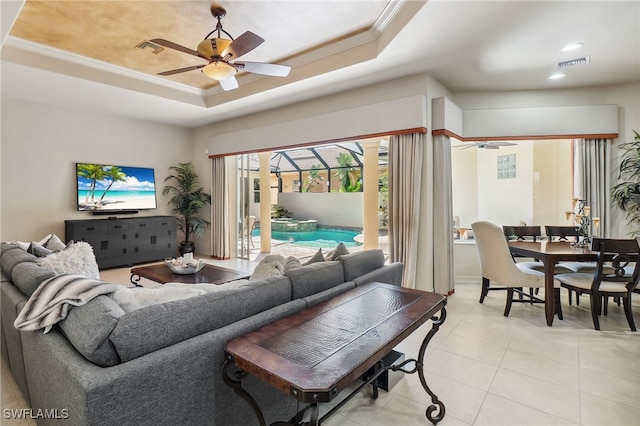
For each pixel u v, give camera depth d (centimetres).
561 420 189
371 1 303
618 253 304
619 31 305
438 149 417
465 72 401
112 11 321
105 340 122
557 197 532
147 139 661
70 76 418
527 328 319
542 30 303
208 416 143
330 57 397
